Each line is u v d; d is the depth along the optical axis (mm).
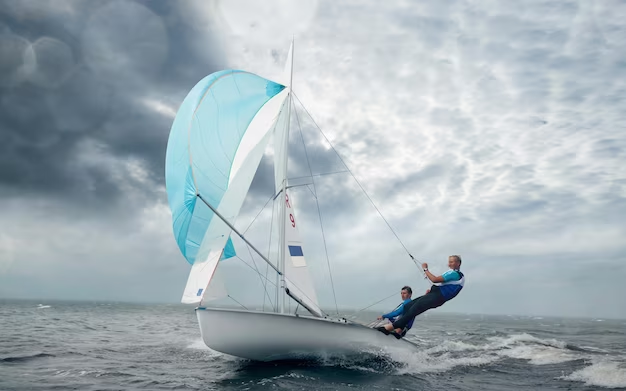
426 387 6195
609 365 8312
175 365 7754
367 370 7336
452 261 8164
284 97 9078
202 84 8078
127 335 14211
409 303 8352
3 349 9500
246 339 6930
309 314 8625
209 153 7953
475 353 10109
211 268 7203
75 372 7016
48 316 25594
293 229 8234
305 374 6758
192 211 7871
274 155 8906
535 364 8562
